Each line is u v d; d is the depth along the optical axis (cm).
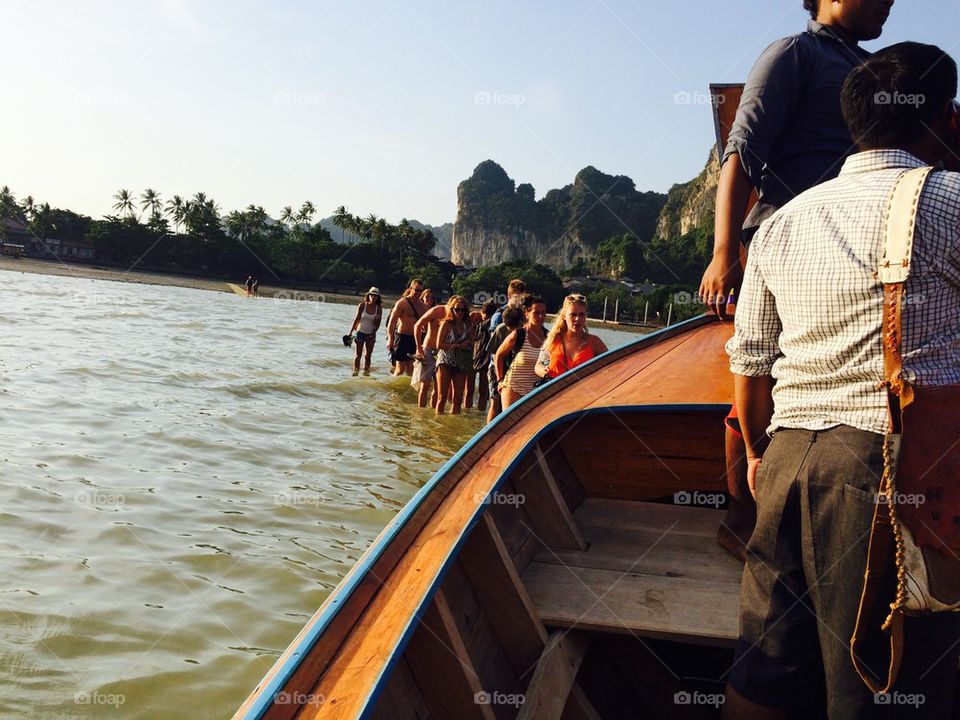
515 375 755
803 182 211
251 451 706
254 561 445
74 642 342
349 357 1672
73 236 11975
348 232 13100
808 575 145
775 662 154
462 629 198
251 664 338
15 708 290
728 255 206
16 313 2144
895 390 132
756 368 162
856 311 138
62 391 941
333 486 607
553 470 296
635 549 263
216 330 2175
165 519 504
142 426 777
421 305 1280
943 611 130
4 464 594
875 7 212
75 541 453
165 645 347
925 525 130
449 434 867
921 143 149
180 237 10906
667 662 235
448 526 204
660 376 331
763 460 156
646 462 306
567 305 650
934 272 132
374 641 155
